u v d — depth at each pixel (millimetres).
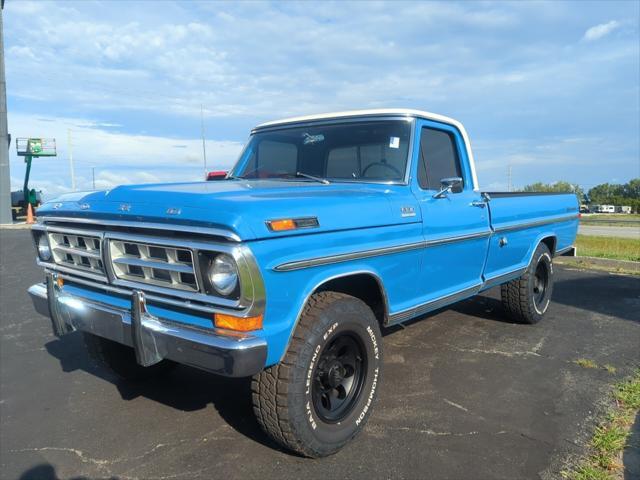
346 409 3027
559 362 4438
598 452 2955
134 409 3602
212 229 2396
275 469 2814
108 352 3803
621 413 3443
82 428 3328
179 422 3396
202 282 2490
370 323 3090
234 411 3555
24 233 17359
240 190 2920
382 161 3803
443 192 3879
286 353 2648
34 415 3523
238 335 2430
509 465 2834
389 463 2861
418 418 3398
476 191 4555
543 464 2840
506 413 3467
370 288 3387
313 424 2754
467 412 3484
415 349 4770
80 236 3145
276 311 2539
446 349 4773
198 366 2496
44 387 4008
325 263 2777
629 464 2830
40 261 3580
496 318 5836
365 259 3088
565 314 6070
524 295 5320
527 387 3902
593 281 8133
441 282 3979
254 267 2383
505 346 4859
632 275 8711
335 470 2795
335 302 2852
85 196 3162
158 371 4145
